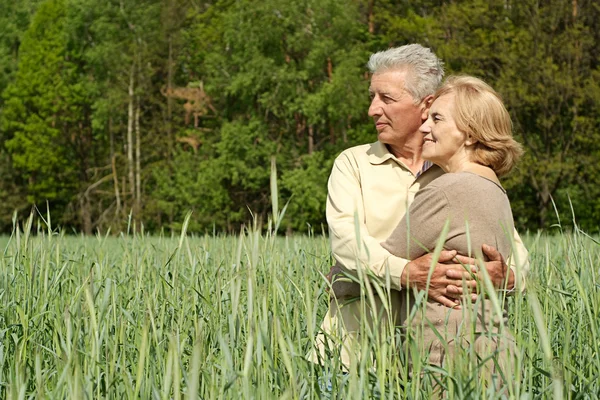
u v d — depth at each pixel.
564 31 37.31
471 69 37.44
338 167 3.70
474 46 38.09
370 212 3.56
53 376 3.11
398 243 3.16
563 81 36.06
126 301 4.04
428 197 3.04
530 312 3.05
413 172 3.64
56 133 47.69
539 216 38.62
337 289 3.41
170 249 5.74
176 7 47.03
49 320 3.75
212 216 42.72
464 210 2.98
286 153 41.84
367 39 42.19
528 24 37.97
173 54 47.41
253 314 2.73
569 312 3.55
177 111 47.00
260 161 42.28
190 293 3.79
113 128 47.72
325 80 41.84
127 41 46.94
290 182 39.91
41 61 47.97
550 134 37.56
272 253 2.85
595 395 2.82
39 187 48.38
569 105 38.12
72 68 47.97
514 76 37.09
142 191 47.53
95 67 47.38
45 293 3.85
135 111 47.78
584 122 36.69
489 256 2.98
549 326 3.32
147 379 2.90
